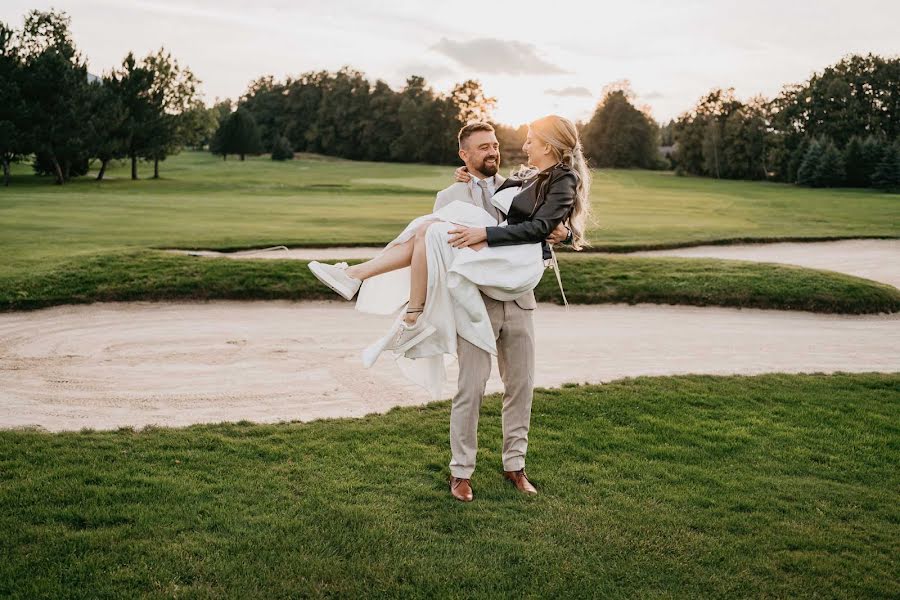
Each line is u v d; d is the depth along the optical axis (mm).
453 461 4078
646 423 5551
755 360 7930
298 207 27547
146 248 13516
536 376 7020
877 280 13328
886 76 75562
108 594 3004
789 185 62344
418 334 3955
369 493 4078
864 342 8945
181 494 3951
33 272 10352
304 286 10328
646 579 3303
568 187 3881
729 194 44719
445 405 5898
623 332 9062
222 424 5316
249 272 10656
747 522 3885
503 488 4223
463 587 3189
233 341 8047
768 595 3215
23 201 27859
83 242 14805
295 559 3318
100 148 44406
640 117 98438
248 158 95812
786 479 4547
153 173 58125
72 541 3396
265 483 4164
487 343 3877
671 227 20984
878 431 5562
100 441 4824
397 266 3992
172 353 7523
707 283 10992
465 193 4262
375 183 47469
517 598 3119
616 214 26922
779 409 6020
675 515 3936
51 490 3934
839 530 3850
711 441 5211
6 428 5137
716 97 85500
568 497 4133
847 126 73125
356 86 114938
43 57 42375
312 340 8188
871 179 55562
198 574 3176
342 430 5191
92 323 8750
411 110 105062
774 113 78688
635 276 11359
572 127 3963
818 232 19875
